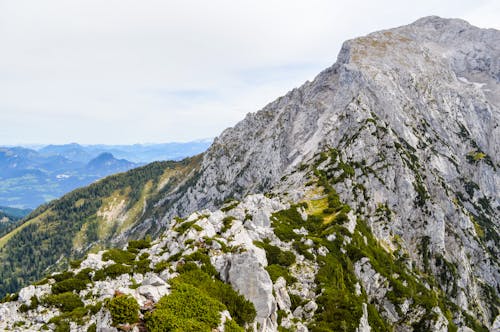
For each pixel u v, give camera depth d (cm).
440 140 18800
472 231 14838
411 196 13600
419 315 7912
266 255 6191
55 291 4281
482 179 19025
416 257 12350
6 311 3925
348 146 14475
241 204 8638
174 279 4119
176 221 7162
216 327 3334
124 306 3111
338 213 9288
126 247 5994
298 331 4609
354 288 6862
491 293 13312
